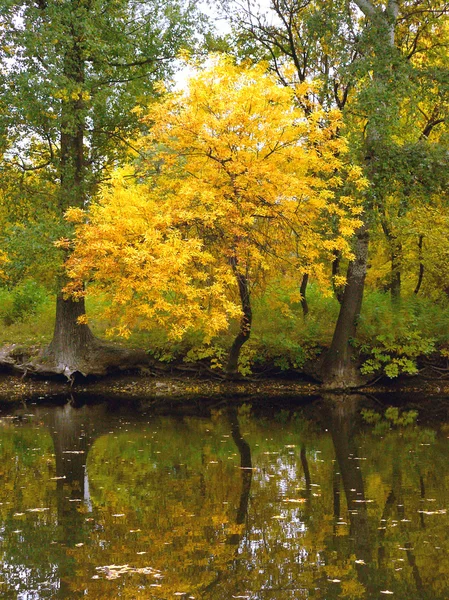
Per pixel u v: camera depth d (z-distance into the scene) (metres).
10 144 16.59
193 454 10.33
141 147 15.52
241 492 8.05
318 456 10.19
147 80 17.45
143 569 5.61
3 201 17.12
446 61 18.58
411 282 22.25
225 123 12.92
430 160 15.78
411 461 9.80
